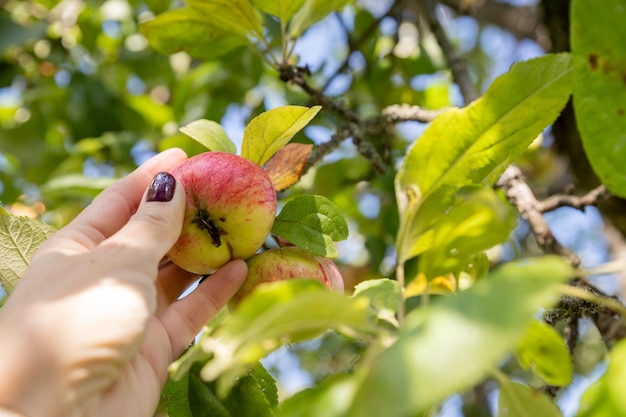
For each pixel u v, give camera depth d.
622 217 0.61
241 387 0.38
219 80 0.76
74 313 0.33
